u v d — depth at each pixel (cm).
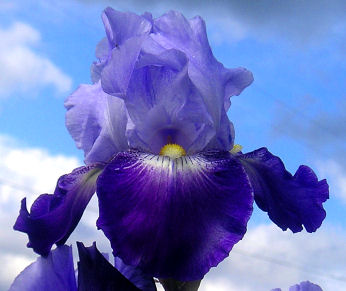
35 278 22
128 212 20
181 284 21
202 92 23
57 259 22
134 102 23
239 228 19
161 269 19
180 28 23
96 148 23
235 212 20
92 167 23
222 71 24
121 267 23
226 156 22
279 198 24
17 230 21
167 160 22
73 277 22
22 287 21
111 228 19
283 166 23
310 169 24
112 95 22
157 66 23
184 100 23
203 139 23
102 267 20
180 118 23
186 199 20
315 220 24
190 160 22
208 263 19
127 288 20
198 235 19
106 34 23
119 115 23
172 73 23
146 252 19
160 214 19
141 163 21
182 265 19
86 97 24
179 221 19
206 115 23
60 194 22
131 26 22
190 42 23
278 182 23
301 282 28
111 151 23
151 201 20
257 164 23
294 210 24
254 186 23
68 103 24
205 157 22
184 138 23
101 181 20
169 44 23
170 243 19
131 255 19
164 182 21
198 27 24
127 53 22
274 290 28
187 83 22
